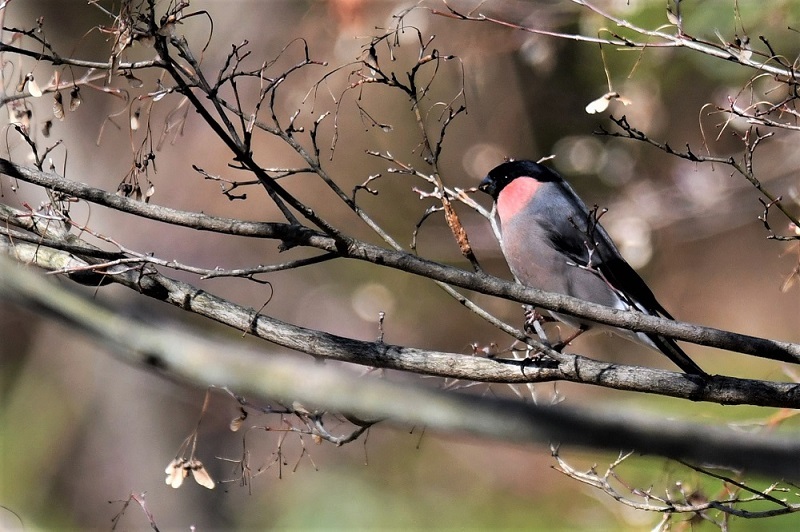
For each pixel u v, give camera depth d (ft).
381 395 8.96
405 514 42.14
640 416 8.37
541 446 9.68
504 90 45.27
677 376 18.22
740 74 36.68
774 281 50.11
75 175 43.21
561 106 44.34
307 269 50.03
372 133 47.01
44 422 48.14
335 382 9.12
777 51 34.76
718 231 45.57
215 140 47.32
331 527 42.32
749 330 49.37
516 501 40.75
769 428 21.24
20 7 41.29
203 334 10.48
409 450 44.42
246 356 9.58
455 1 36.91
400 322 47.70
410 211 48.11
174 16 17.10
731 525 29.55
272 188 17.49
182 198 47.44
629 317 18.28
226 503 45.75
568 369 18.45
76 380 48.32
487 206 46.88
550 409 8.43
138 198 19.01
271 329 18.99
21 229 19.83
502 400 8.65
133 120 18.90
